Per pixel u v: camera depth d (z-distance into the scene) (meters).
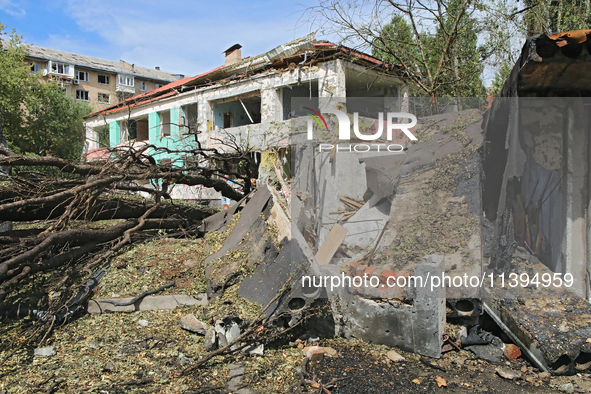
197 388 3.26
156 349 3.84
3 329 4.00
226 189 7.92
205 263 5.36
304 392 3.30
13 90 22.00
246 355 3.83
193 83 17.23
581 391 3.38
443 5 10.18
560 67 4.04
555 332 3.77
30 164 5.01
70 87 37.19
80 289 4.65
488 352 4.00
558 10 8.43
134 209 6.57
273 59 14.13
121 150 6.11
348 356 3.97
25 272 4.18
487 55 10.05
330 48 12.52
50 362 3.50
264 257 4.86
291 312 4.05
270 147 13.89
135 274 5.08
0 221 5.17
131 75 41.12
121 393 3.12
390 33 10.47
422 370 3.75
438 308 3.94
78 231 5.03
